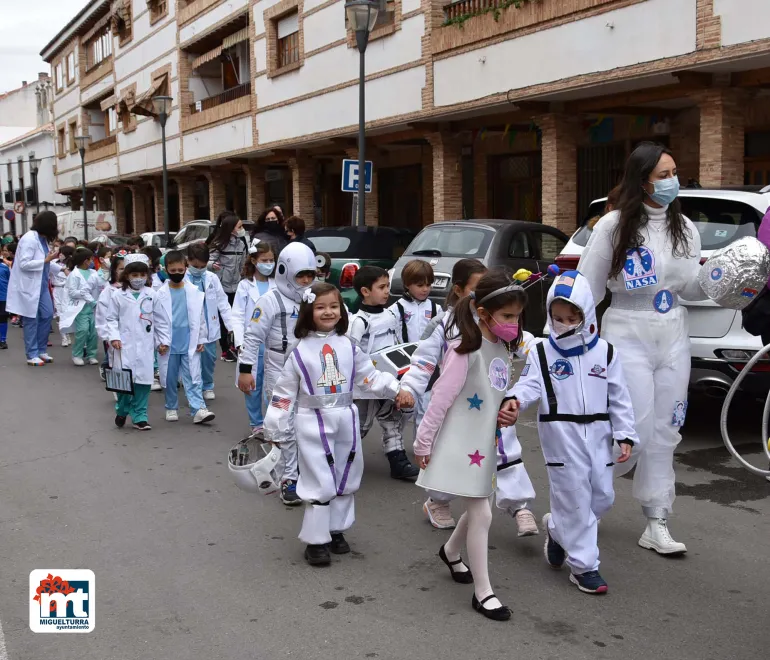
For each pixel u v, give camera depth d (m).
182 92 30.69
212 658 3.69
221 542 5.14
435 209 18.36
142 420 8.13
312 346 4.75
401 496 6.04
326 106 20.97
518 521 5.07
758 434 7.44
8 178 62.12
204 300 9.12
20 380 11.12
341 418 4.73
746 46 10.95
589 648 3.76
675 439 4.82
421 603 4.26
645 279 4.65
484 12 15.39
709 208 6.91
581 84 13.43
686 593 4.35
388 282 6.41
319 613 4.14
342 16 19.89
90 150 43.03
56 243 17.53
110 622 4.06
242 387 6.39
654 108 15.54
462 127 17.69
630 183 4.64
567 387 4.33
